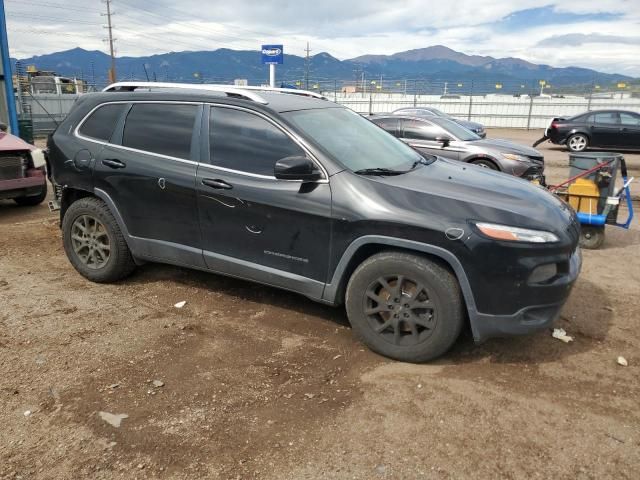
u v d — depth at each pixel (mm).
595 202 6375
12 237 6422
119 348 3658
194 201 4094
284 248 3809
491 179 4055
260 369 3420
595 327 4141
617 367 3520
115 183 4449
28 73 29484
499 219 3283
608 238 7008
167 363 3469
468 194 3553
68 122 4855
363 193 3520
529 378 3361
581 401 3113
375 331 3576
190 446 2668
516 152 9234
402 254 3430
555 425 2875
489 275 3234
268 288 4754
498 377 3367
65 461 2549
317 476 2477
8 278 4969
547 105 33094
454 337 3391
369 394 3152
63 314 4188
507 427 2852
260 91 4438
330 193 3584
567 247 3373
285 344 3770
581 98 32625
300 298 4555
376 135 4555
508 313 3295
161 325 4027
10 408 2955
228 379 3293
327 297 3738
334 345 3768
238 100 4043
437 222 3289
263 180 3820
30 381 3227
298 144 3762
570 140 18188
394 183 3604
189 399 3068
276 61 20656
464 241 3221
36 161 7914
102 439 2709
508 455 2631
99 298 4520
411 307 3439
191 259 4266
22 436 2723
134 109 4492
